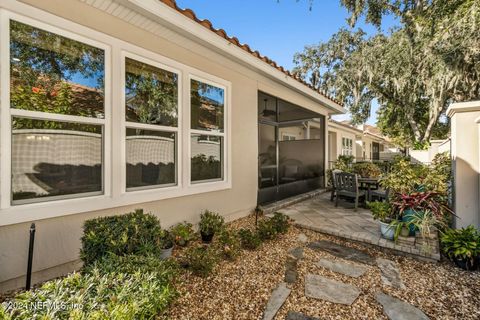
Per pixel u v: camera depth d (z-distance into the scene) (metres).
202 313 1.96
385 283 2.47
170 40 3.36
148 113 3.19
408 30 8.25
